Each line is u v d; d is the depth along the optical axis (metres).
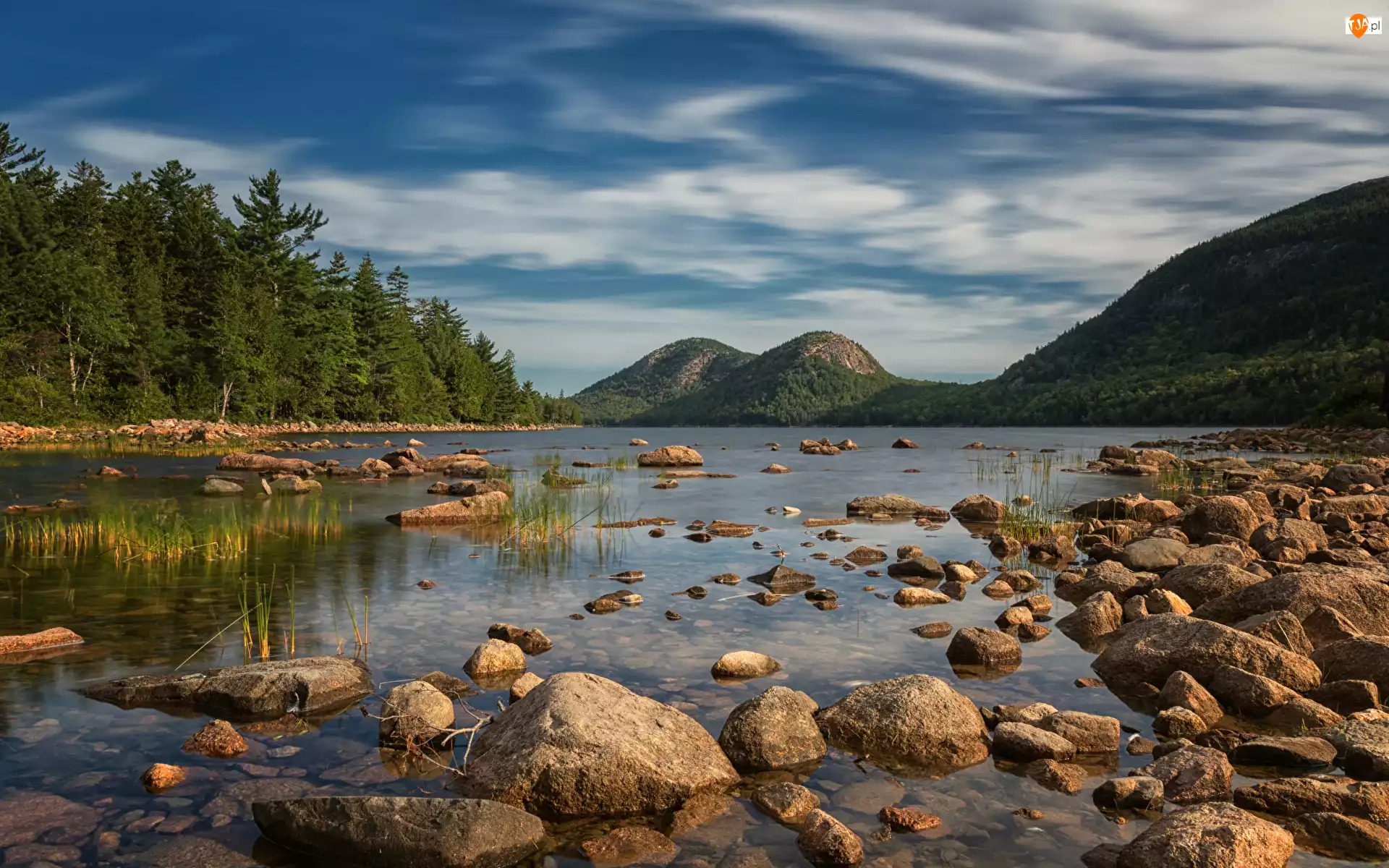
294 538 15.59
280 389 90.44
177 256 88.69
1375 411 67.12
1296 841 4.85
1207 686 7.45
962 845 4.81
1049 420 185.88
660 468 37.59
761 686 7.44
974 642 8.29
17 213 71.06
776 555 14.02
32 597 10.62
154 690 6.98
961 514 19.34
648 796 5.31
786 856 4.68
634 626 9.39
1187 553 13.09
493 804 4.88
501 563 13.20
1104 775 5.83
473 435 98.25
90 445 47.03
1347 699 7.07
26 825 4.86
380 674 7.67
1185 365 196.88
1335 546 13.92
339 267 104.69
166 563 12.96
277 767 5.74
